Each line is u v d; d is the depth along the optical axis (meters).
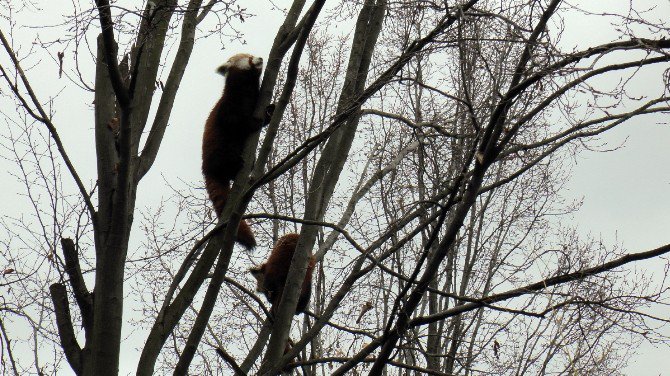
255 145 12.28
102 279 9.90
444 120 11.43
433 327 18.19
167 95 11.43
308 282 15.19
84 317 10.37
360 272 11.93
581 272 10.46
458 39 9.38
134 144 10.71
